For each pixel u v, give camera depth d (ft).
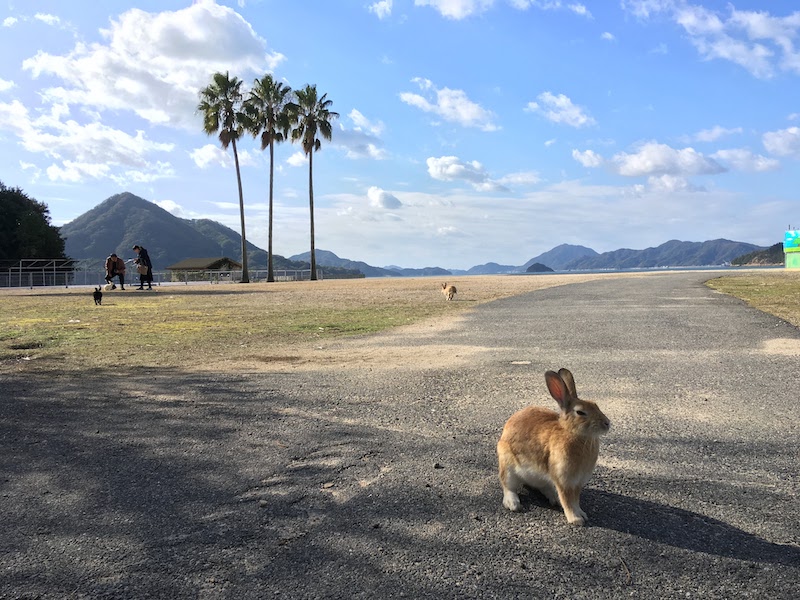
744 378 10.25
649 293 32.50
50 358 13.97
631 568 4.13
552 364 11.98
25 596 3.87
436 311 25.52
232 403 9.19
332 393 9.77
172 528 4.84
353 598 3.78
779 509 5.05
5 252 104.53
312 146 85.92
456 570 4.12
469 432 7.42
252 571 4.14
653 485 5.62
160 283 87.61
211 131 77.15
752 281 44.27
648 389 9.59
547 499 5.33
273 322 22.08
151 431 7.70
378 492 5.53
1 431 7.80
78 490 5.70
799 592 3.82
